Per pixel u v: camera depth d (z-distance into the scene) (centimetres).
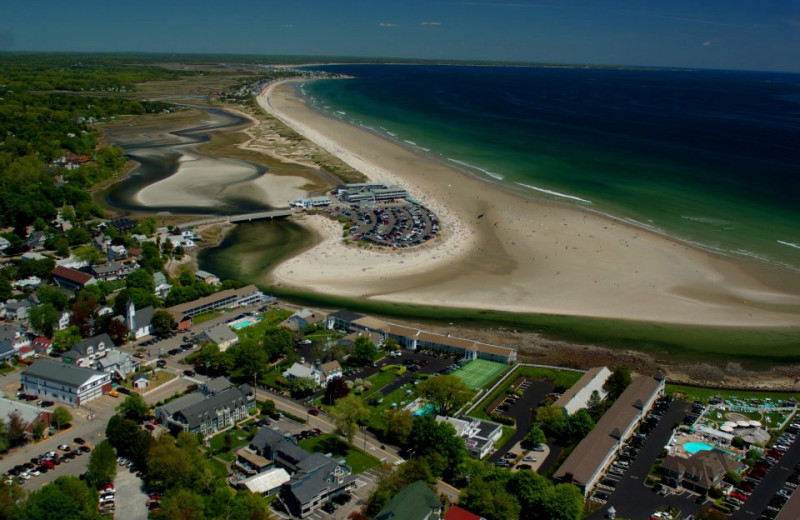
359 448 14638
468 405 16625
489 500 12031
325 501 12631
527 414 16250
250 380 17712
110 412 15775
